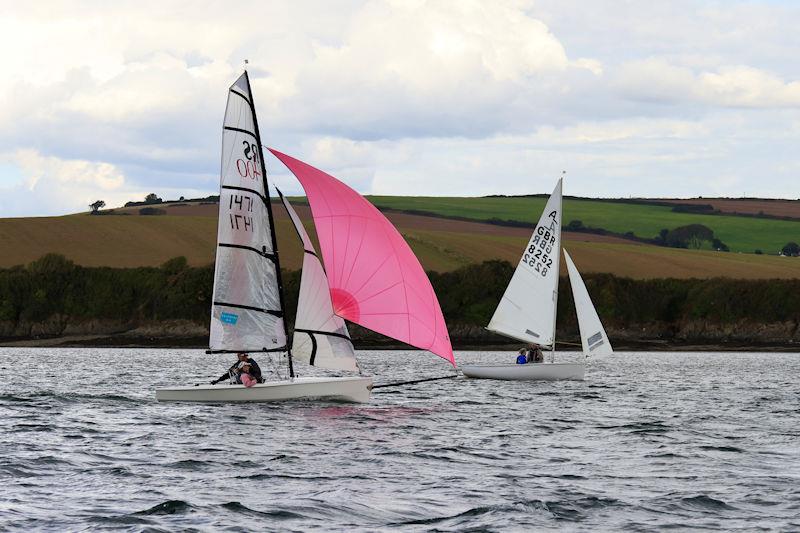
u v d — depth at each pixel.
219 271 79.50
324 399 81.25
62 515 41.91
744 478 53.06
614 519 42.94
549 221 129.62
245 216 80.19
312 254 80.06
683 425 78.62
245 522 41.16
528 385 122.38
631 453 62.38
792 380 143.50
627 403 99.31
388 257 79.12
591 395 109.00
